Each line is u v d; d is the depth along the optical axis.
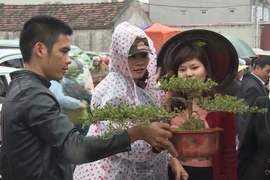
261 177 3.29
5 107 2.21
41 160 2.17
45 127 2.12
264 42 30.03
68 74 5.86
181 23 39.06
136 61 2.79
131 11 22.17
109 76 2.83
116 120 2.14
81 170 2.94
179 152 2.36
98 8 21.31
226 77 3.25
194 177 3.03
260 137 3.25
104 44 20.12
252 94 5.56
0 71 5.82
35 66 2.31
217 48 3.16
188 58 2.98
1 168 2.26
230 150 3.11
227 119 3.07
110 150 2.12
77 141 2.10
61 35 2.31
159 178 2.90
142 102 2.86
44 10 21.22
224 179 3.11
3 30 20.03
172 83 2.45
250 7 37.81
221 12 38.41
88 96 6.02
